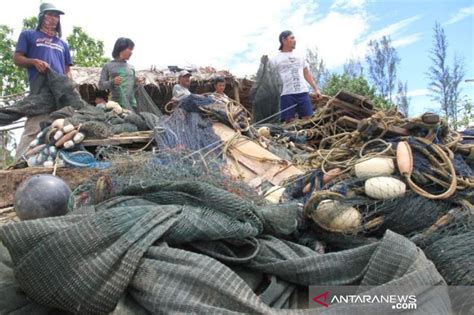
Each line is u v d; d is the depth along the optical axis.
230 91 11.08
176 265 1.97
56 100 5.38
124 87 6.88
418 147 3.12
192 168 3.33
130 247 2.01
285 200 3.32
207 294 1.90
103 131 4.48
